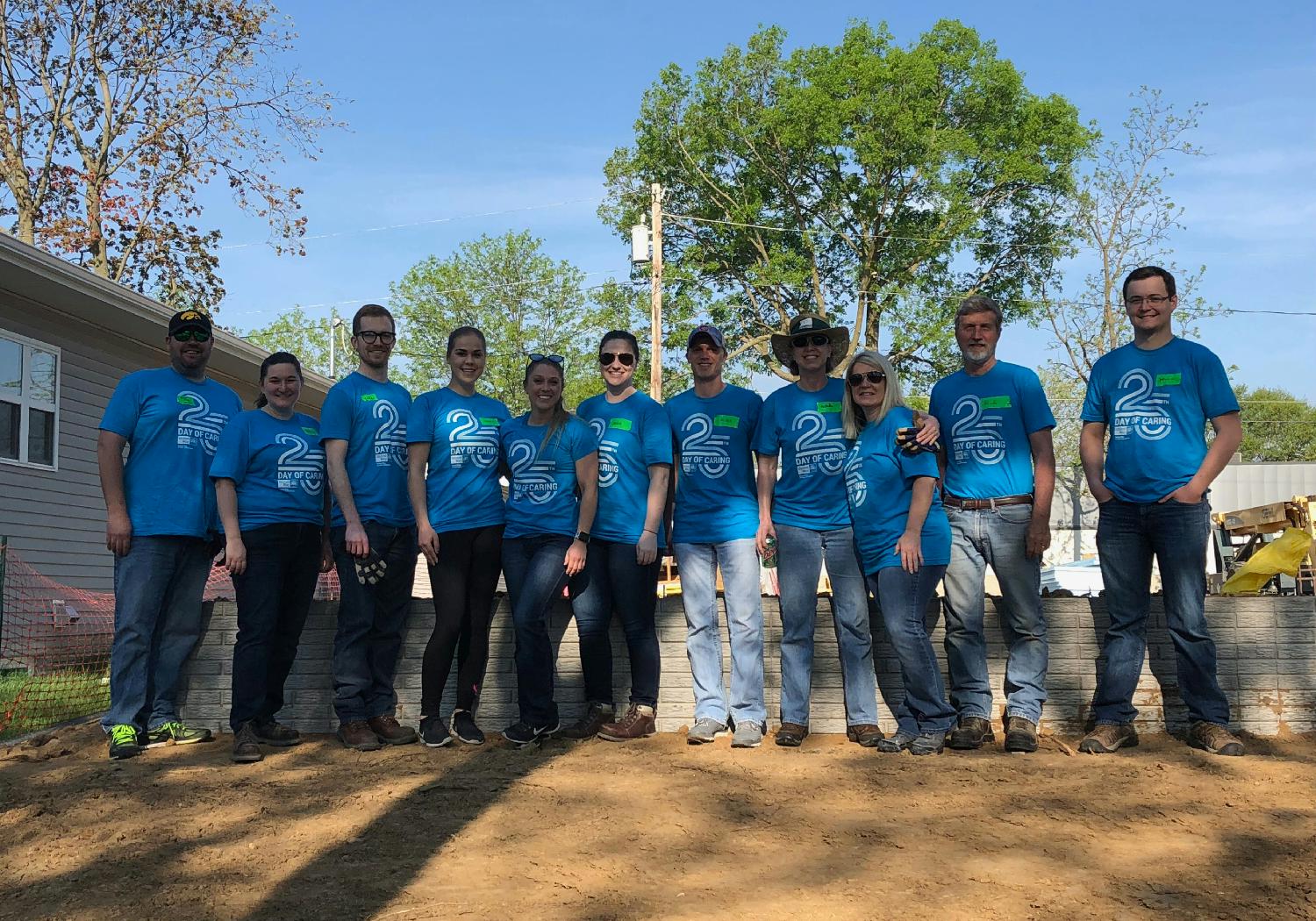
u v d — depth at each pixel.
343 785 4.86
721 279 39.09
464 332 5.77
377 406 5.68
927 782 4.84
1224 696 5.52
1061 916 3.29
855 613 5.68
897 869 3.71
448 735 5.66
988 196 36.78
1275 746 5.61
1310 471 34.81
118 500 5.47
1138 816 4.28
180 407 5.62
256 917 3.38
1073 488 39.41
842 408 5.69
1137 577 5.50
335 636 5.96
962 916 3.29
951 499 5.67
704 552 5.83
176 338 5.67
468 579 5.71
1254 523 10.63
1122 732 5.49
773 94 37.16
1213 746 5.36
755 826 4.21
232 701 5.67
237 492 5.55
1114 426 5.51
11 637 10.09
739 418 5.85
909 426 5.46
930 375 37.19
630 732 5.81
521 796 4.63
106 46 23.00
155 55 23.27
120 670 5.52
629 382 6.00
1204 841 3.97
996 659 6.03
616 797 4.60
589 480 5.62
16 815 4.45
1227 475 35.31
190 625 5.85
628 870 3.74
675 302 38.03
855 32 35.16
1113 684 5.52
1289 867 3.68
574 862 3.83
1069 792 4.63
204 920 3.37
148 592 5.53
